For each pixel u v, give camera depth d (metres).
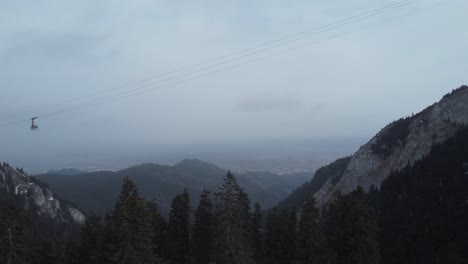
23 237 42.69
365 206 47.44
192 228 54.06
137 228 39.66
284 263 50.53
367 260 45.47
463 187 83.06
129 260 38.47
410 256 70.25
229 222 45.00
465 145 99.44
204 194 52.81
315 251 45.75
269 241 53.84
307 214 47.12
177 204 54.31
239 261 44.84
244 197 52.66
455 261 60.81
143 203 40.88
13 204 42.03
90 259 48.06
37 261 50.16
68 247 53.09
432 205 82.12
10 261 40.97
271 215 55.78
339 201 50.72
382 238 79.62
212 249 49.91
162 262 51.16
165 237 53.56
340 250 47.88
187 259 52.38
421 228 75.06
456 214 73.94
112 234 42.56
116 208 41.97
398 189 100.56
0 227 41.12
